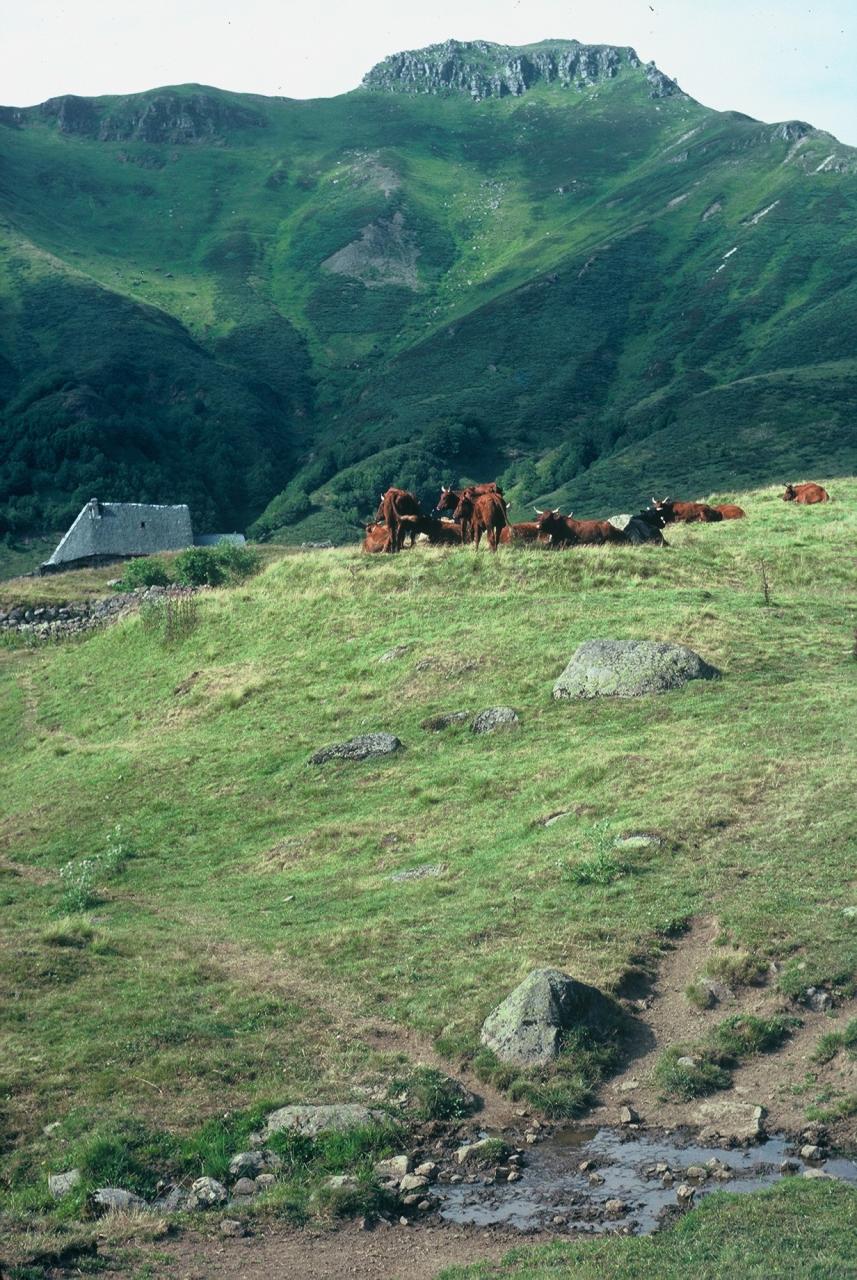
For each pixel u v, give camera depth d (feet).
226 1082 46.19
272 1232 36.35
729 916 55.47
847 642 100.12
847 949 51.39
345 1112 42.91
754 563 130.00
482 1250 34.65
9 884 81.10
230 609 141.18
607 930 56.08
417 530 147.54
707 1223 33.71
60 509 631.56
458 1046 48.06
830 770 71.05
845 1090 42.22
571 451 610.65
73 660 150.71
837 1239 31.78
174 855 85.87
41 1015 52.31
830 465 451.53
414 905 64.75
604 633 106.52
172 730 114.52
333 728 102.27
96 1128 42.52
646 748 81.61
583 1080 45.29
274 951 61.00
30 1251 33.65
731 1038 46.83
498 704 97.40
